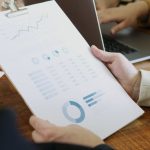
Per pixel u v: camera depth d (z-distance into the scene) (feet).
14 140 1.09
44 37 2.35
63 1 2.93
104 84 2.36
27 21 2.37
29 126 2.19
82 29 2.96
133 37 3.72
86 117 2.14
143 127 2.27
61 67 2.28
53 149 1.51
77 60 2.38
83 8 2.92
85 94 2.24
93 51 2.52
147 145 2.11
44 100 2.08
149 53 3.28
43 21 2.43
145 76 2.52
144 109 2.48
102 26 4.03
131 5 4.31
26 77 2.11
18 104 2.50
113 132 2.17
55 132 1.76
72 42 2.45
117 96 2.35
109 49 3.37
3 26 2.27
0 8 2.82
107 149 1.67
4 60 2.12
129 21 4.07
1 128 1.09
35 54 2.24
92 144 1.70
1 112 1.12
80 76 2.31
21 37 2.27
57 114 2.07
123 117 2.26
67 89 2.20
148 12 4.25
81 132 1.81
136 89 2.50
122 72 2.56
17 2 2.94
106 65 2.60
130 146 2.10
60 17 2.51
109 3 4.82
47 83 2.16
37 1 3.01
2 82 2.85
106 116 2.21
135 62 3.17
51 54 2.30
